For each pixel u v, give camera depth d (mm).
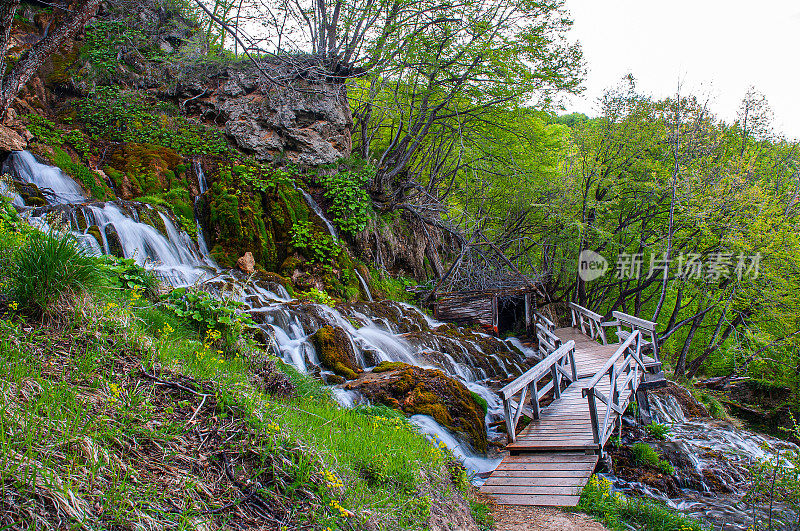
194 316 6863
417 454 5301
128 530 2541
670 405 13805
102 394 3602
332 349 9188
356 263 14922
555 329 19438
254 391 4562
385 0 14633
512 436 8422
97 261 5664
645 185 20703
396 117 17859
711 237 18938
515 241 23641
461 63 15445
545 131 21406
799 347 19531
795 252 17703
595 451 7875
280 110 15258
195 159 14016
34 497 2410
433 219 18656
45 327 4258
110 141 13422
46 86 13641
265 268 12922
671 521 6418
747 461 9656
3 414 2887
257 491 3338
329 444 4484
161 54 16219
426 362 10812
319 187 15500
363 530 3553
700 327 24031
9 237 5652
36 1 14297
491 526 5609
